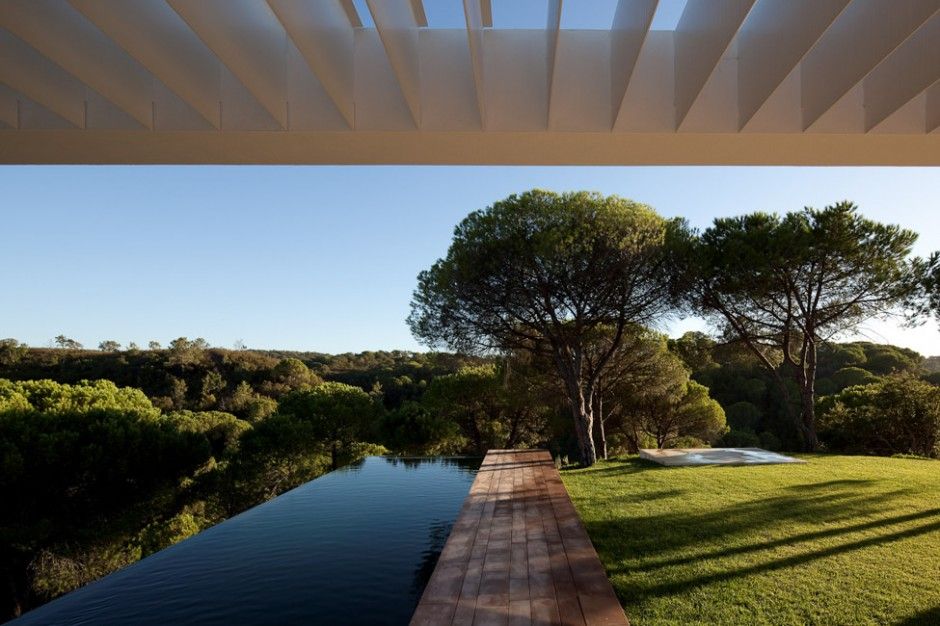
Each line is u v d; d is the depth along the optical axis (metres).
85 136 2.93
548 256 9.80
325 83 2.58
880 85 2.85
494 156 3.33
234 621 3.85
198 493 13.27
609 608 3.01
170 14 2.51
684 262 11.02
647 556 4.33
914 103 2.98
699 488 7.15
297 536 6.15
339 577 4.71
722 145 3.14
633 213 10.31
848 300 11.89
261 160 3.37
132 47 2.21
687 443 16.17
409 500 8.12
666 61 3.00
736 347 13.84
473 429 17.89
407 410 17.19
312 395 17.03
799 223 11.77
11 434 9.96
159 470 11.81
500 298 10.58
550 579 3.52
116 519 11.06
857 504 5.95
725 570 3.95
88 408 11.89
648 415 15.64
